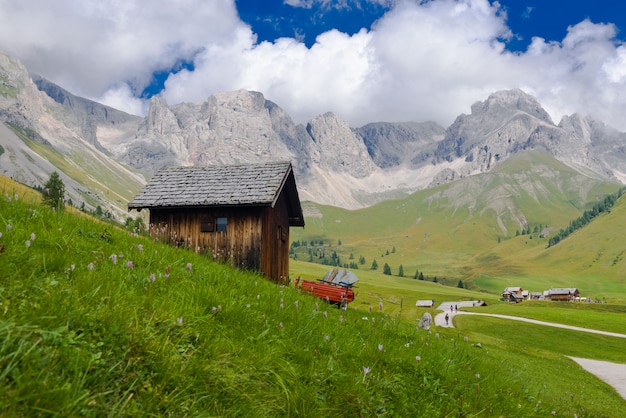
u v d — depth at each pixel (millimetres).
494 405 10438
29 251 7867
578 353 67812
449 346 15156
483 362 14148
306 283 31891
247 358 7102
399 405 8219
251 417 5898
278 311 10406
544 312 127000
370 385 8469
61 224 10992
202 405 5680
